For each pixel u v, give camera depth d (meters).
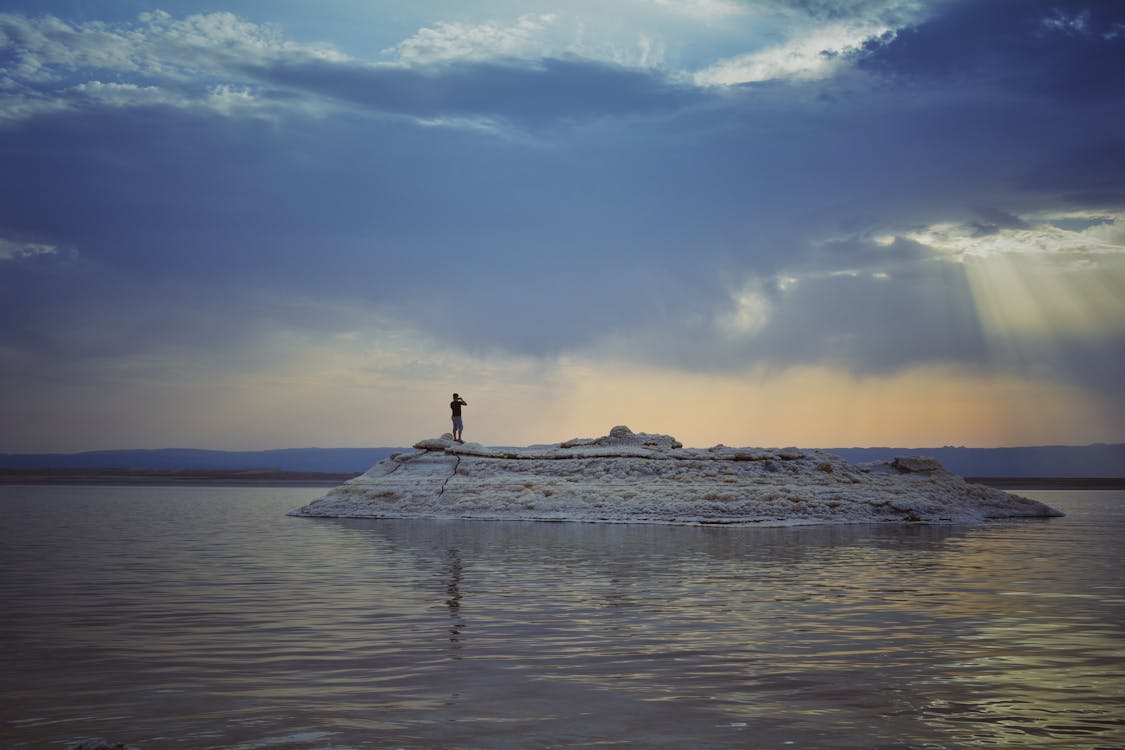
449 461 46.91
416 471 46.59
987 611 13.63
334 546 25.67
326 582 17.27
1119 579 17.72
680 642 11.15
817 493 39.94
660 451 45.59
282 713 7.90
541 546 25.47
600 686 8.88
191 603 14.50
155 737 7.20
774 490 39.84
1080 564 20.64
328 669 9.63
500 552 23.56
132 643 11.11
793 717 7.80
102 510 50.12
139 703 8.25
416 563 20.80
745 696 8.52
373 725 7.52
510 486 42.84
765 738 7.20
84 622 12.68
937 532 32.06
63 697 8.48
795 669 9.66
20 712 7.96
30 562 21.31
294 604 14.34
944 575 18.39
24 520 39.28
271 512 48.53
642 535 30.19
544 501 40.69
